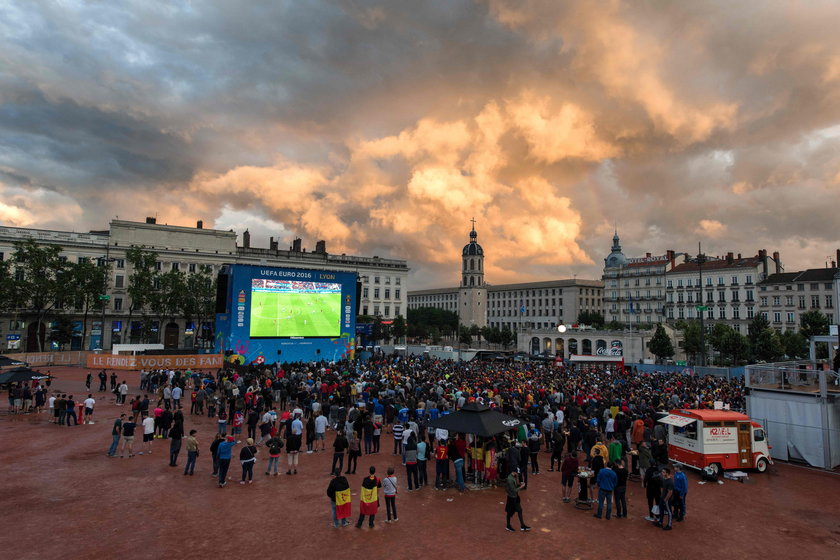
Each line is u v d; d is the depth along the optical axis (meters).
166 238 86.31
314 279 56.06
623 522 14.80
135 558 11.75
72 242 78.12
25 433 24.22
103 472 18.30
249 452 17.23
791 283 94.50
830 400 22.53
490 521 14.57
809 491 18.31
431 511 15.30
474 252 150.50
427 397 26.92
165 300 73.25
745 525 14.80
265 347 52.50
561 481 18.19
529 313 158.12
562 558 12.27
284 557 11.96
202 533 13.24
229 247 92.06
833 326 32.47
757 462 20.44
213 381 33.50
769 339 69.94
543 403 25.44
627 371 52.50
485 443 18.28
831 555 12.90
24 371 30.00
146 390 37.56
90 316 78.00
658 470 15.04
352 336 58.59
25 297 63.75
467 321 149.75
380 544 12.81
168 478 17.78
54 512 14.47
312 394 28.95
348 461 19.12
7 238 73.44
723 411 21.06
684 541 13.54
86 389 38.22
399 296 111.81
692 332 77.56
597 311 149.50
